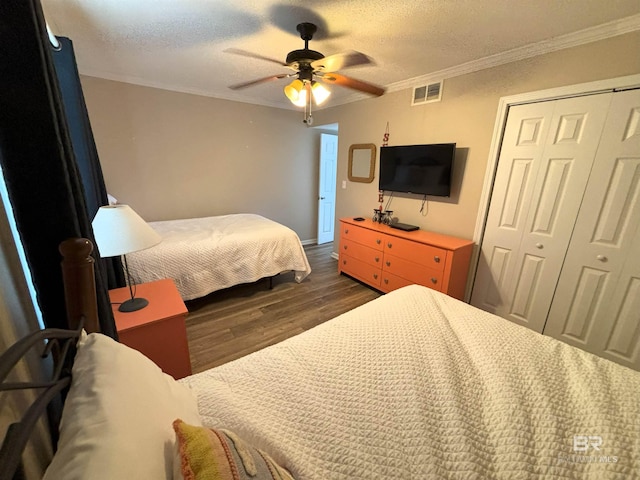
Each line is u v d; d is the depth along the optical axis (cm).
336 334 131
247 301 302
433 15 171
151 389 69
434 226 298
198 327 253
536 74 211
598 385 99
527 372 107
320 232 530
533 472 73
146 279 238
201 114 373
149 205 360
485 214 254
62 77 164
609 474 71
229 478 52
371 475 72
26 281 83
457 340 128
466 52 223
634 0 151
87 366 64
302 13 172
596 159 191
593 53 184
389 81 303
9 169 71
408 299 166
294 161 475
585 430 83
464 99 256
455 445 80
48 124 73
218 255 273
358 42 209
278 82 321
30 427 45
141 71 293
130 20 183
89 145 204
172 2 162
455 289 261
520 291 240
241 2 161
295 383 101
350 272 361
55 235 80
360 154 368
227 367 110
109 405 56
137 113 330
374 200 361
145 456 52
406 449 79
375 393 98
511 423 85
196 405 86
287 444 78
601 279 199
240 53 189
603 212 192
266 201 460
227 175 412
